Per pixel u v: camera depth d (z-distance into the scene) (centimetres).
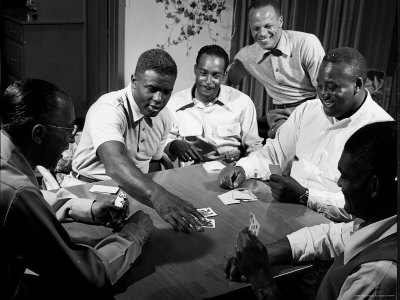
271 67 351
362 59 224
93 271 146
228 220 199
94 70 472
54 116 146
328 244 175
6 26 479
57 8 454
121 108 234
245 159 247
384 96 407
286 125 257
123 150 218
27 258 139
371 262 126
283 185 217
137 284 156
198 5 457
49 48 462
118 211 184
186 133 307
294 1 423
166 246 177
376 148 131
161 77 226
